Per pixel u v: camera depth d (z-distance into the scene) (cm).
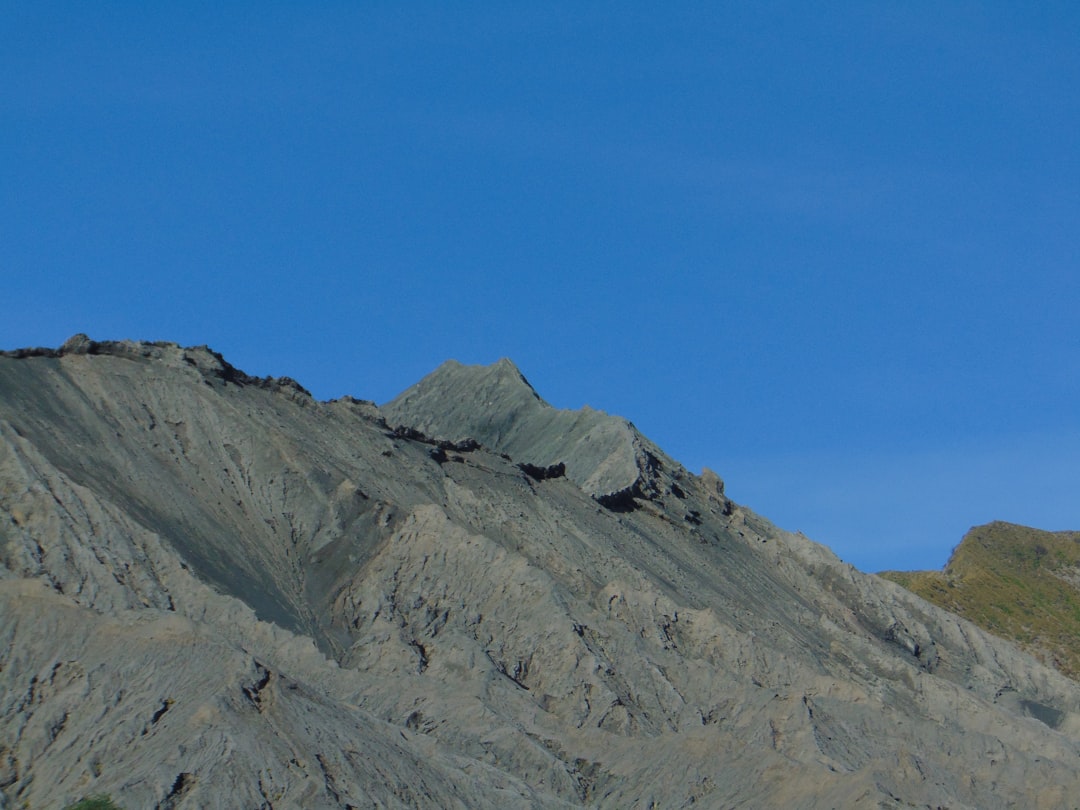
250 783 7781
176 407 12469
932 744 12025
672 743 10288
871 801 9669
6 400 11388
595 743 10362
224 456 12306
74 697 8481
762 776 10031
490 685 10644
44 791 7881
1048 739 13062
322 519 12088
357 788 8131
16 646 8844
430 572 11844
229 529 11638
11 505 10194
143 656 8725
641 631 12350
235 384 13312
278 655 10269
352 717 8975
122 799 7456
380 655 10825
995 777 11700
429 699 10269
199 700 8300
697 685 11619
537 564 12862
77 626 8994
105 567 9962
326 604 11406
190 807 7531
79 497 10512
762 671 12494
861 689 12419
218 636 8875
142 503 11188
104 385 12269
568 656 11219
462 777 8881
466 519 13112
